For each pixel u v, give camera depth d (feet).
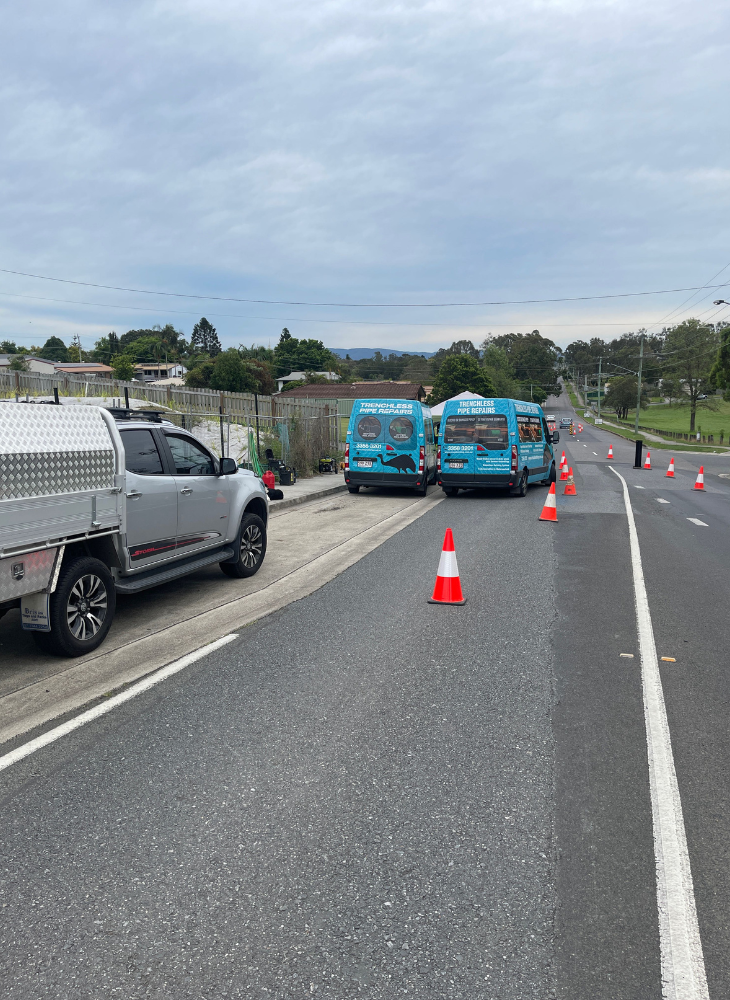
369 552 34.47
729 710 15.84
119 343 487.61
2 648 19.86
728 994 7.95
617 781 12.63
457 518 47.14
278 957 8.42
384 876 9.92
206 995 7.87
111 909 9.23
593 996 7.89
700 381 280.31
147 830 10.99
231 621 22.54
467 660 18.95
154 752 13.57
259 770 12.89
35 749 13.67
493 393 312.50
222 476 26.68
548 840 10.82
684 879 9.93
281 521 45.29
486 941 8.70
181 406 64.28
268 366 352.28
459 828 11.10
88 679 17.44
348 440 60.95
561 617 23.24
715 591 27.09
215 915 9.12
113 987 7.98
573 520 46.62
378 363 588.09
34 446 16.88
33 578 17.04
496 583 28.09
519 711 15.65
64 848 10.52
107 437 19.89
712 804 11.92
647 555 34.37
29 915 9.11
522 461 61.41
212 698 16.24
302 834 10.91
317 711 15.55
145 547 21.89
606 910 9.28
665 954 8.52
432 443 67.56
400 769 12.97
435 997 7.86
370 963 8.34
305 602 24.95
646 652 19.75
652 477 84.69
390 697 16.38
